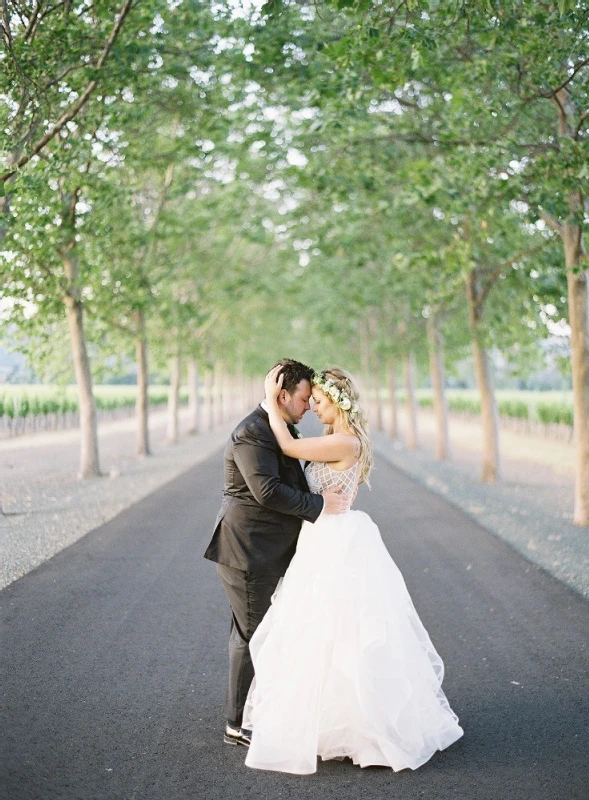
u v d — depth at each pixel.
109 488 15.89
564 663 5.35
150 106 11.64
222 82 12.20
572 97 9.21
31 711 4.46
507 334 17.66
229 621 6.37
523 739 4.15
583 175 8.75
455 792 3.58
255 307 42.41
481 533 10.75
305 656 3.97
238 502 4.18
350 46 7.53
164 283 20.77
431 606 6.89
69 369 21.61
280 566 4.20
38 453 25.28
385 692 3.95
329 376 4.37
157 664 5.30
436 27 8.38
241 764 3.88
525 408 38.66
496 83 9.99
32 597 7.06
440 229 14.93
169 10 10.09
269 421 4.21
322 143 13.58
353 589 4.04
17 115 9.02
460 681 5.03
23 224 10.60
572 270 10.60
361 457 4.30
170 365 33.03
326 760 3.99
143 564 8.56
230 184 19.22
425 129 12.18
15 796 3.45
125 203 14.55
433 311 20.92
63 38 8.91
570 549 9.45
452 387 92.69
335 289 27.33
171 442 30.88
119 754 3.94
